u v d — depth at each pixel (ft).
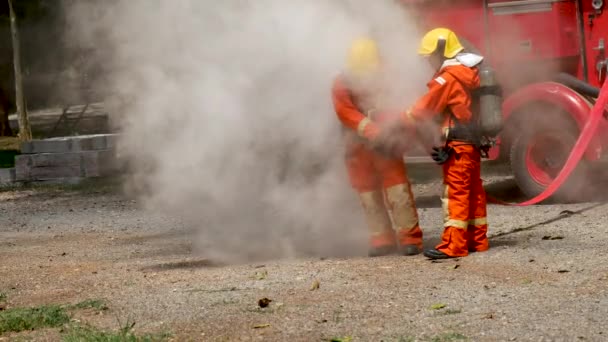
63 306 28.30
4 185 69.77
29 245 42.93
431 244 35.86
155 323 25.43
